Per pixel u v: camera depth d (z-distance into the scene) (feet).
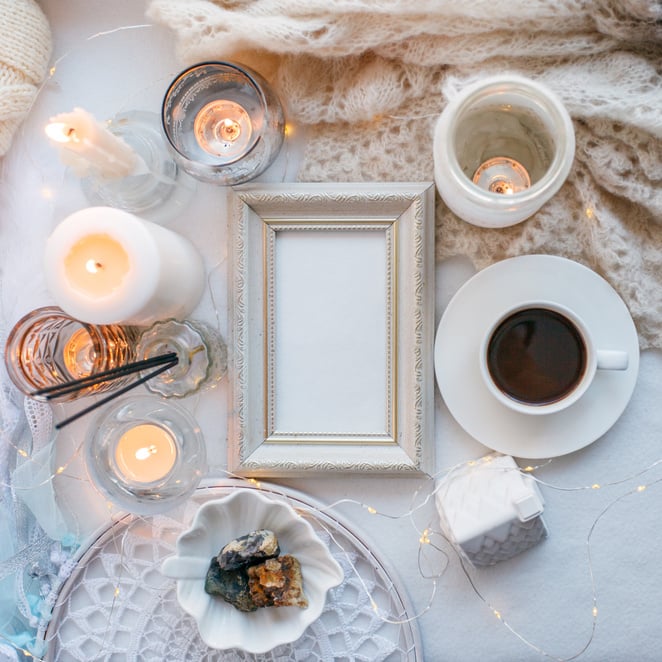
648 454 1.96
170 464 1.88
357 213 1.95
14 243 2.02
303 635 1.97
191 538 1.86
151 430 1.88
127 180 1.88
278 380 1.99
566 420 1.91
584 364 1.85
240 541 1.88
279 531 1.93
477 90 1.71
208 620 1.88
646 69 1.84
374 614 1.96
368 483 1.99
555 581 1.97
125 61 2.03
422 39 1.87
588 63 1.88
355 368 1.98
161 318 1.91
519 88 1.73
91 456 1.80
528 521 1.84
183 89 1.84
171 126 1.86
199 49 1.88
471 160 1.91
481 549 1.87
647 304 1.91
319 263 1.98
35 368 1.86
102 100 2.03
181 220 2.02
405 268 1.94
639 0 1.75
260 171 1.92
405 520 1.98
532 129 1.86
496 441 1.92
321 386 1.98
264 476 1.98
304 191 1.93
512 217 1.79
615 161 1.86
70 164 1.79
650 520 1.96
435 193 1.95
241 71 1.78
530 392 1.87
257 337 1.97
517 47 1.86
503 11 1.80
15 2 1.89
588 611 1.97
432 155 1.94
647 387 1.96
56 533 2.00
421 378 1.93
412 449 1.94
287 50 1.86
